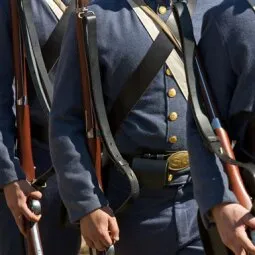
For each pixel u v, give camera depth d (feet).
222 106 17.11
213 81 17.15
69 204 19.22
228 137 16.85
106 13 19.56
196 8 19.54
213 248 16.83
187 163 19.60
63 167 19.26
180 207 19.70
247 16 16.89
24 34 22.30
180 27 17.38
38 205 21.59
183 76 19.49
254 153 16.89
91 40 19.11
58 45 22.98
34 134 23.08
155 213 19.70
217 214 16.33
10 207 22.03
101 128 19.24
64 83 19.62
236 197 16.28
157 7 19.65
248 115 16.80
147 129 19.47
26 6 22.47
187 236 19.71
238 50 16.79
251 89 16.72
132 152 19.71
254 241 15.84
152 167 19.45
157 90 19.47
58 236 23.36
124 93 19.47
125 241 20.08
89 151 19.51
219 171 16.58
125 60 19.39
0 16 22.56
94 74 19.19
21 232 22.13
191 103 16.98
